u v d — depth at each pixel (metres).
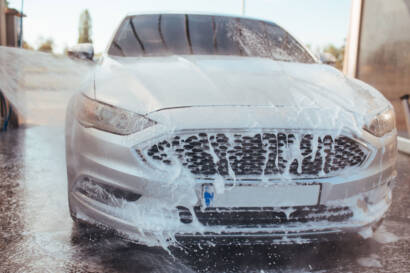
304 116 1.63
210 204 1.55
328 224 1.65
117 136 1.62
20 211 2.38
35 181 3.00
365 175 1.71
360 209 1.75
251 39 2.76
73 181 1.79
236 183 1.54
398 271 1.76
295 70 2.23
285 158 1.57
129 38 2.63
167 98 1.69
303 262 1.82
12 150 4.05
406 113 4.24
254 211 1.59
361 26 5.52
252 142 1.55
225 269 1.73
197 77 1.91
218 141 1.55
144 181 1.56
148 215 1.59
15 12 5.49
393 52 4.95
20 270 1.69
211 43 2.62
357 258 1.87
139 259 1.80
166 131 1.55
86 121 1.73
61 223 2.20
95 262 1.77
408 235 2.16
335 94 1.89
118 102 1.70
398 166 3.82
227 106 1.64
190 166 1.56
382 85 5.15
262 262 1.80
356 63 5.61
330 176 1.63
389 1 5.02
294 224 1.63
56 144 4.41
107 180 1.63
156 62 2.19
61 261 1.77
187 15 2.99
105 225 1.69
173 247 1.71
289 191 1.58
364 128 1.73
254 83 1.88
